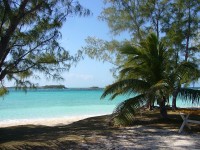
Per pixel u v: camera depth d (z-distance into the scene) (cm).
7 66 1153
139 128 1449
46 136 1252
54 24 1202
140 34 2355
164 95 1459
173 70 1644
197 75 1808
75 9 1225
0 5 1041
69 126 1700
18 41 1172
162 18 2300
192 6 2270
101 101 5144
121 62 2330
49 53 1223
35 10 1166
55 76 1270
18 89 1285
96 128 1532
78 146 1069
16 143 1063
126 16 2359
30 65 1205
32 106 3981
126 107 1448
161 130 1382
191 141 1138
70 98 6012
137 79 1566
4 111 3316
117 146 1071
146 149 1021
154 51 1644
